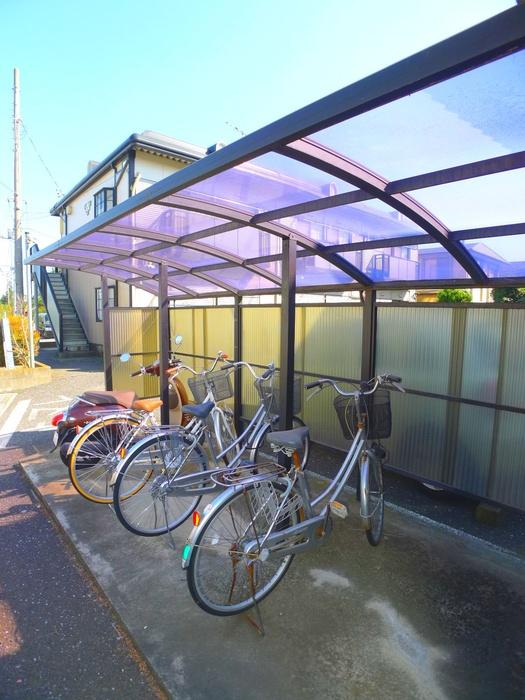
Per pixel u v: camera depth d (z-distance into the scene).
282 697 1.63
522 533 2.94
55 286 15.70
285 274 2.79
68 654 1.90
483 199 2.04
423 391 3.32
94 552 2.61
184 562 1.90
